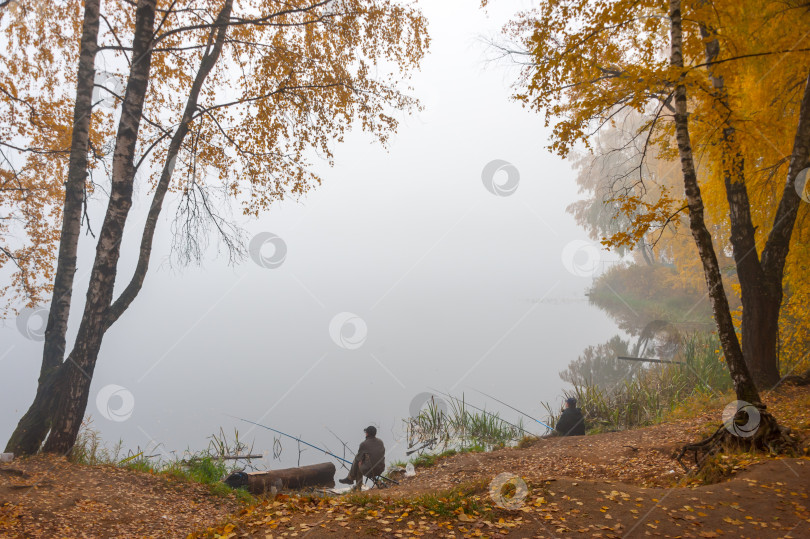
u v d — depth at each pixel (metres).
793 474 5.49
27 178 12.67
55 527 5.60
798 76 11.05
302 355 29.64
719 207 12.87
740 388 7.00
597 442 9.66
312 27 11.80
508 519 4.69
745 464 6.01
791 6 10.09
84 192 9.92
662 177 22.08
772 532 4.34
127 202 9.49
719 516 4.66
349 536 4.38
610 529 4.44
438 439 12.73
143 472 8.48
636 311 38.03
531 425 13.51
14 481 6.78
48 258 13.33
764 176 12.13
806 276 12.27
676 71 7.08
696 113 8.46
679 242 26.94
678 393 13.83
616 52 8.74
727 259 24.66
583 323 37.03
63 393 8.59
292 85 11.62
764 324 11.42
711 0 8.34
